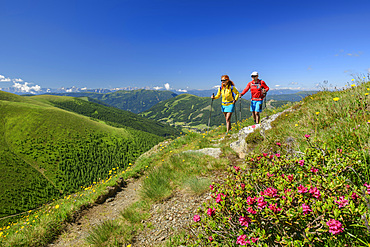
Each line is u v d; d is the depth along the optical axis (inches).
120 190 325.4
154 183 253.1
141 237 164.4
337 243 61.1
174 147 492.1
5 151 6904.5
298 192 66.4
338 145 120.0
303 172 89.6
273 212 63.4
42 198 5359.3
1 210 4510.3
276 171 99.1
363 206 56.0
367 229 57.2
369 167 79.1
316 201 62.5
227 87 400.8
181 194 217.3
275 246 67.7
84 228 222.7
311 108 259.4
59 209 257.6
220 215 82.5
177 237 142.6
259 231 66.5
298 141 168.9
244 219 70.3
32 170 6471.5
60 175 6643.7
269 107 528.4
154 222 180.4
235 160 274.4
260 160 115.3
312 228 65.2
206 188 206.4
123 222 196.4
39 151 7352.4
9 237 211.2
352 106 180.1
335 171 81.0
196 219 94.3
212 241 85.1
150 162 434.0
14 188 5398.6
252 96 341.7
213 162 268.5
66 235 211.9
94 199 280.2
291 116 287.3
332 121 177.3
